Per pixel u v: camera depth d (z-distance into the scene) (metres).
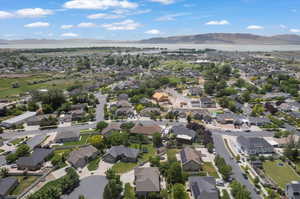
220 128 122.81
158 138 101.69
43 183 75.38
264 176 77.56
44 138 110.06
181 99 181.88
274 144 100.56
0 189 69.31
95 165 86.00
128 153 90.06
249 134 114.88
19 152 91.38
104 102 173.38
